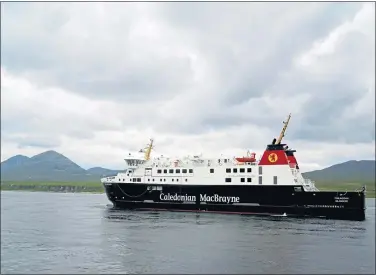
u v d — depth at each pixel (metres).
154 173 109.25
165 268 51.06
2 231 79.12
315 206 91.81
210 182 102.06
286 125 99.06
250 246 62.31
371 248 61.12
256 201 96.94
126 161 114.00
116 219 92.12
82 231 77.69
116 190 112.19
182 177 105.44
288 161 95.88
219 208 100.81
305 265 52.06
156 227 80.12
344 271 49.91
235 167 100.00
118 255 57.59
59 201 199.75
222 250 59.75
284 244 63.69
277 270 50.19
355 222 85.94
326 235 70.94
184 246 62.59
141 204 109.25
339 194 89.94
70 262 54.22
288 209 94.19
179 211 104.75
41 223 91.62
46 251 60.44
